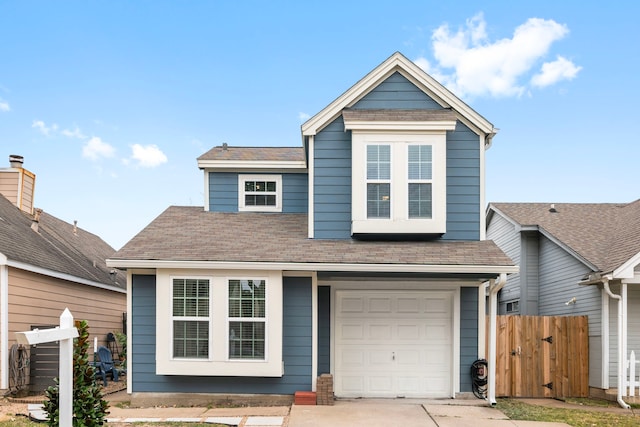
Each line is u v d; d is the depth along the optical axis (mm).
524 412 8789
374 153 10008
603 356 10398
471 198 10234
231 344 9078
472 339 10031
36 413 8070
